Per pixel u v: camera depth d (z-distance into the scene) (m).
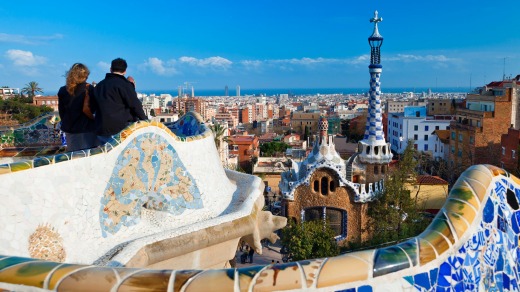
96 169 7.34
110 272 3.65
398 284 3.73
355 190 41.66
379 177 44.97
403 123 93.44
